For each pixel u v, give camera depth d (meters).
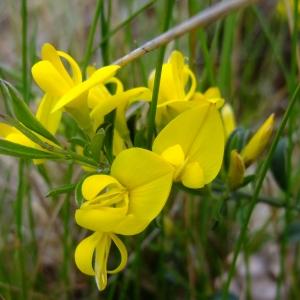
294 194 0.12
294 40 0.10
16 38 0.17
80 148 0.09
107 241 0.07
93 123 0.07
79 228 0.12
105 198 0.06
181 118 0.07
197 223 0.13
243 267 0.15
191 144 0.07
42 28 0.20
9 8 0.18
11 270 0.13
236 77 0.16
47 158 0.07
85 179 0.06
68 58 0.07
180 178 0.07
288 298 0.13
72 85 0.07
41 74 0.07
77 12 0.18
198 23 0.06
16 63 0.16
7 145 0.07
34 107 0.14
